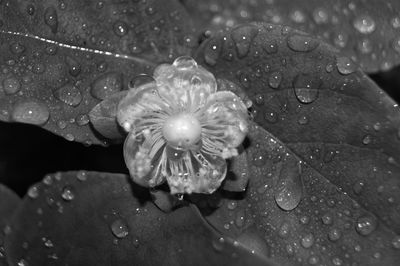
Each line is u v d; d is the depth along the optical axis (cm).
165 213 17
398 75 21
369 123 17
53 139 20
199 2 20
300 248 17
